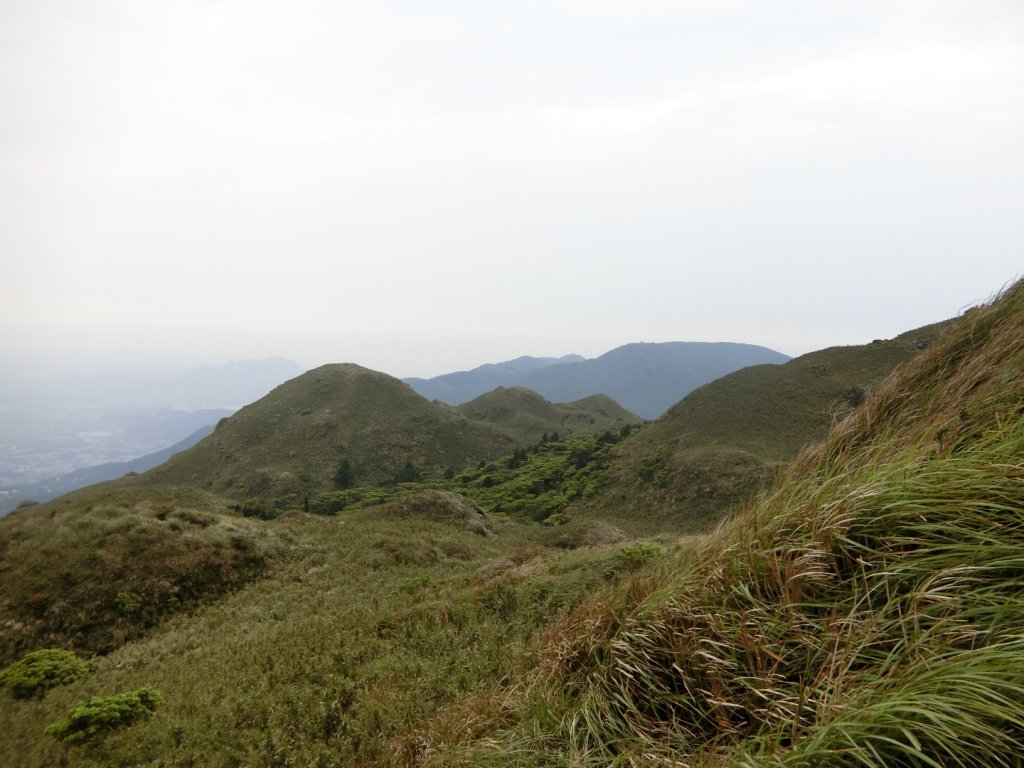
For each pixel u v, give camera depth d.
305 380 113.88
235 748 6.10
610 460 66.31
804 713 2.01
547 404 147.38
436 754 3.60
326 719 6.36
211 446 92.75
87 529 20.00
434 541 27.14
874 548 2.31
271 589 19.06
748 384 68.06
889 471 2.50
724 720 2.19
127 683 9.83
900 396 3.40
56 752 6.40
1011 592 1.87
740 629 2.41
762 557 2.65
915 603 1.98
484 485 70.56
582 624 3.55
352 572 20.69
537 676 3.51
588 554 13.52
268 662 9.03
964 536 2.09
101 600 16.52
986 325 3.45
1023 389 2.60
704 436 59.06
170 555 19.55
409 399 110.12
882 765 1.55
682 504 47.03
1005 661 1.59
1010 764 1.42
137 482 83.69
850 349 67.69
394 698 6.31
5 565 17.41
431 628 9.31
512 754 2.83
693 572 3.00
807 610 2.35
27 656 12.03
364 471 87.00
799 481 3.14
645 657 2.75
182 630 15.69
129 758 6.07
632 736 2.49
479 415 137.62
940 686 1.60
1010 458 2.18
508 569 14.09
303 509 61.56
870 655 1.99
